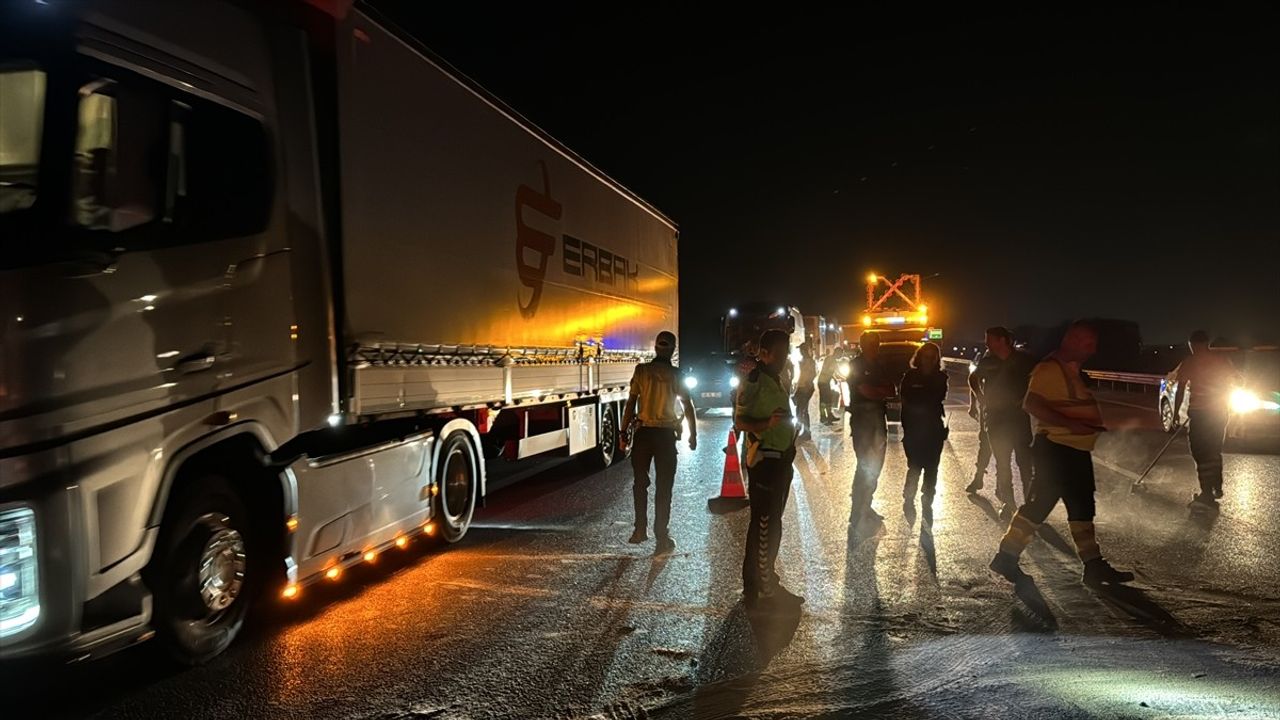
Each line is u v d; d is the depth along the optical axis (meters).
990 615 5.92
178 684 4.86
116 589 4.47
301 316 5.86
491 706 4.52
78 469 4.18
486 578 7.05
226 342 5.15
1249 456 14.09
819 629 5.68
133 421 4.48
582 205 12.07
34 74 4.14
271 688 4.79
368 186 6.69
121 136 4.50
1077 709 4.32
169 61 4.84
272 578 5.93
